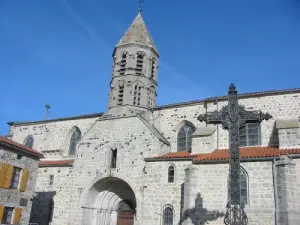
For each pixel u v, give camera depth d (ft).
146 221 98.22
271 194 81.41
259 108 108.58
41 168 126.41
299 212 76.07
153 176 102.22
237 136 58.49
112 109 126.41
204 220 85.35
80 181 116.57
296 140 90.79
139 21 145.28
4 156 94.07
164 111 124.36
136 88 128.67
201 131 106.93
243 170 86.63
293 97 105.50
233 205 54.60
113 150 116.06
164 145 112.16
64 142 140.97
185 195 89.10
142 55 134.51
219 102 114.83
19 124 156.76
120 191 118.01
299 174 81.35
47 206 119.44
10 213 94.73
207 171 89.86
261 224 79.77
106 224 116.16
